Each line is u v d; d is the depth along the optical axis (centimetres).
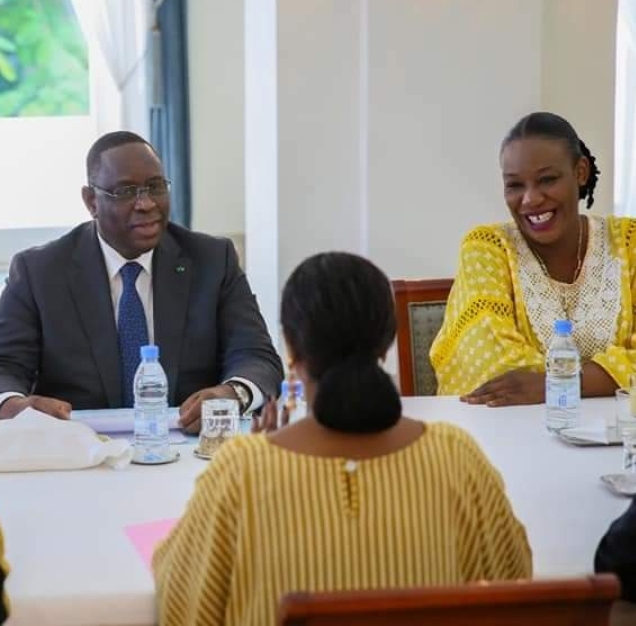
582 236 341
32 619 176
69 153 627
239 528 160
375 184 476
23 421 254
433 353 338
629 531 179
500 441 266
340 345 163
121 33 603
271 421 228
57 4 618
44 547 197
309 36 469
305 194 478
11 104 622
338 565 159
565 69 483
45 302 313
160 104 614
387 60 469
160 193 313
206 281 325
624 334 331
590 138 488
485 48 474
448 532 165
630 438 250
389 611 139
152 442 252
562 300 333
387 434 166
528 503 220
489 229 345
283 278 482
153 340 317
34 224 628
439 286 365
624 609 187
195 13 618
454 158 479
